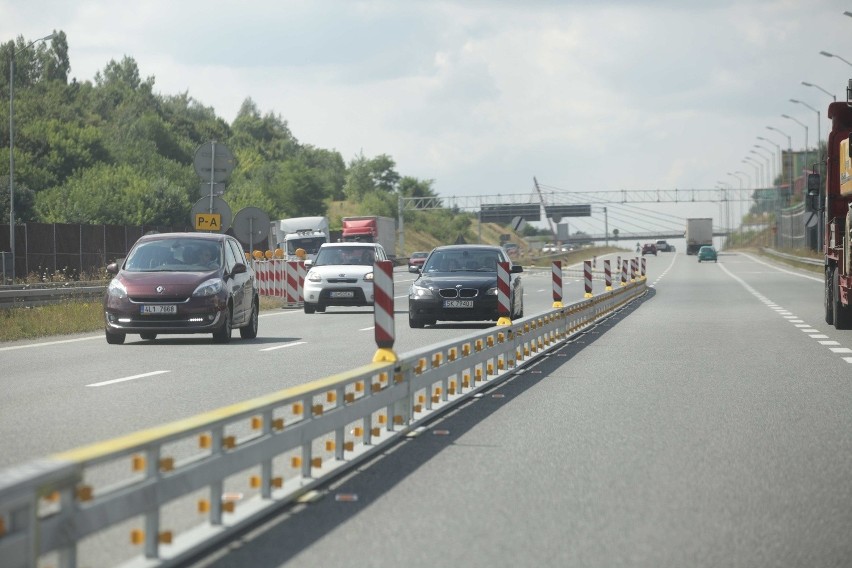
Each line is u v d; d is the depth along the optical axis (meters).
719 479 13.20
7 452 14.80
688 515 11.34
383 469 13.81
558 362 27.67
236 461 10.34
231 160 49.62
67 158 184.38
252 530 10.66
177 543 9.55
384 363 15.74
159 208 169.50
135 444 8.27
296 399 11.92
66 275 77.38
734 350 30.88
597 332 38.16
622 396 20.94
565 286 86.94
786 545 10.12
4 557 6.53
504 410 19.09
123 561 9.45
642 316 47.56
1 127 184.75
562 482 13.02
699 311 51.28
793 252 155.50
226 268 33.91
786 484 12.91
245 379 23.38
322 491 12.41
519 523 10.98
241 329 35.34
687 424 17.47
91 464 7.58
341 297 50.03
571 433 16.62
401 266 157.25
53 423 17.31
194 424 9.35
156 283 32.28
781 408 19.28
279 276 61.56
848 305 36.56
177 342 33.72
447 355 19.58
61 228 77.56
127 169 172.12
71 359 28.08
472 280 39.31
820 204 40.62
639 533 10.58
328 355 29.06
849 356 28.98
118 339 32.88
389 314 17.31
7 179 157.62
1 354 29.55
